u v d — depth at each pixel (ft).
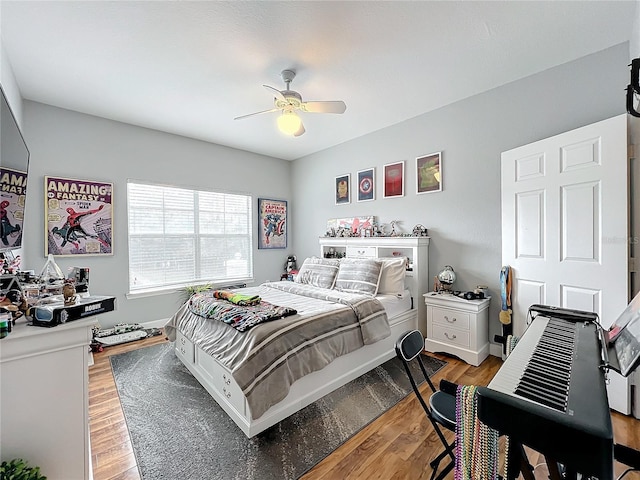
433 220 10.72
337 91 9.14
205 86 8.68
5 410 3.17
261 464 5.00
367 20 6.07
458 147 9.96
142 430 5.88
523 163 7.98
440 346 9.53
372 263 10.05
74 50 6.94
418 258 10.44
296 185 16.78
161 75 8.07
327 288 10.51
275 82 8.50
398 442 5.51
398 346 4.58
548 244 7.38
